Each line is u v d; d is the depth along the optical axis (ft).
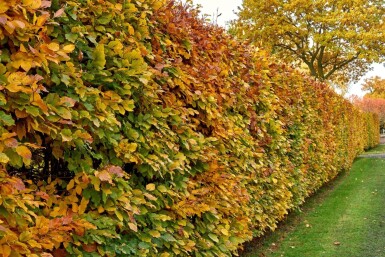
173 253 10.18
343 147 46.42
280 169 21.50
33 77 6.10
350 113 53.88
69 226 6.73
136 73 8.55
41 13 6.73
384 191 34.60
